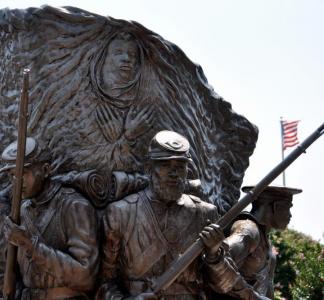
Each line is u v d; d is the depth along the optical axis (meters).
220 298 6.75
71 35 6.69
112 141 6.65
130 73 6.72
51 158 6.41
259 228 6.95
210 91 7.32
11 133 6.79
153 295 6.06
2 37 6.87
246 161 7.66
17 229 5.97
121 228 6.28
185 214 6.41
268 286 7.01
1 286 6.53
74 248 6.20
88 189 6.49
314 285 11.76
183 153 6.24
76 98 6.66
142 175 6.68
